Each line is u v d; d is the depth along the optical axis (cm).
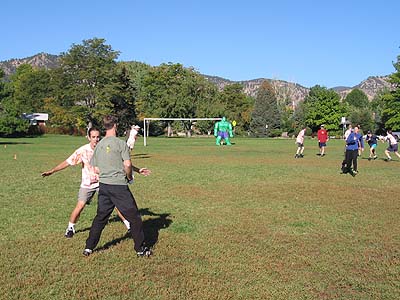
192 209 1086
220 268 649
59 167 808
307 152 3497
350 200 1224
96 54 7744
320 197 1271
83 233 841
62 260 678
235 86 10206
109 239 795
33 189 1401
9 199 1213
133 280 597
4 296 541
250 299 542
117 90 7756
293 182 1595
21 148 3831
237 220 965
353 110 11050
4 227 886
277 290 570
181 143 5234
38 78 11206
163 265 660
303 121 10212
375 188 1461
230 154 3189
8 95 6184
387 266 668
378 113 10138
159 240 796
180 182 1583
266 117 9712
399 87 7700
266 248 753
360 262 686
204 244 773
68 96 7662
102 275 616
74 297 541
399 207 1126
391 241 805
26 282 585
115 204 695
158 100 8700
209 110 8794
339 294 564
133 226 697
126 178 706
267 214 1030
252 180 1647
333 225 926
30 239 796
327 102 9688
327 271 644
